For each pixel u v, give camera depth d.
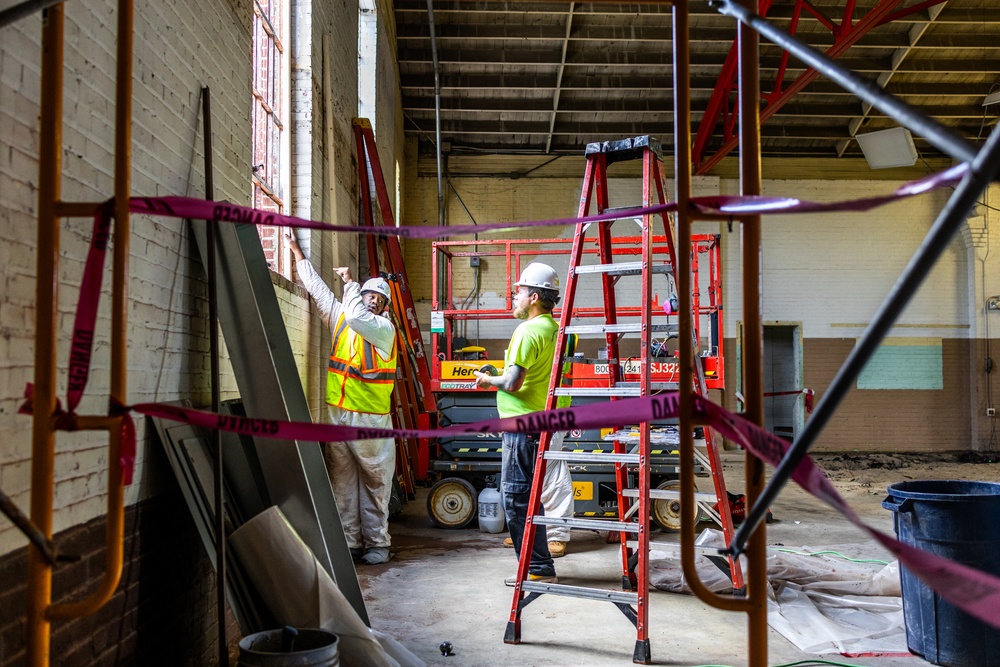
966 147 0.89
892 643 3.61
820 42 12.32
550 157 14.27
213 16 3.33
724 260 14.34
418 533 6.43
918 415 14.58
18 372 1.83
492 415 6.94
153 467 2.59
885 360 14.60
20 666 1.79
